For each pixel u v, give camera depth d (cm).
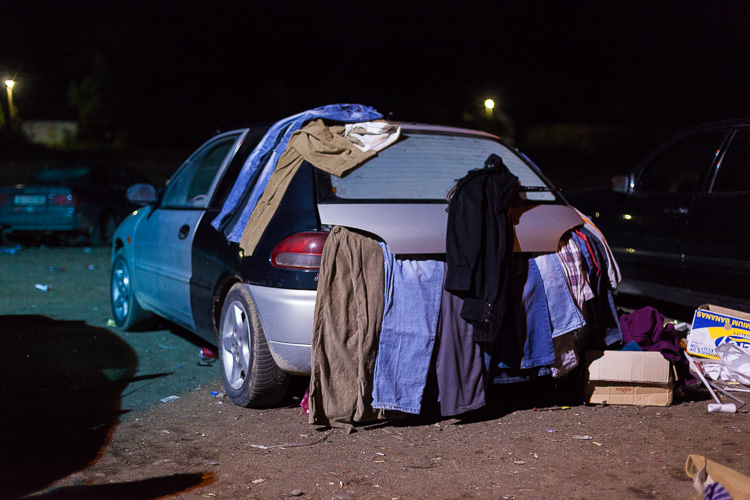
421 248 409
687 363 485
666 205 617
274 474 352
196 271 508
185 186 588
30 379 515
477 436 402
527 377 423
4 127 4384
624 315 486
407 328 398
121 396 479
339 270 399
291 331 407
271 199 443
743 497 305
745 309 547
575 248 447
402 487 335
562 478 343
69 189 1279
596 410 446
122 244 683
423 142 485
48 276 985
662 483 334
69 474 351
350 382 400
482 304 397
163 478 347
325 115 483
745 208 543
